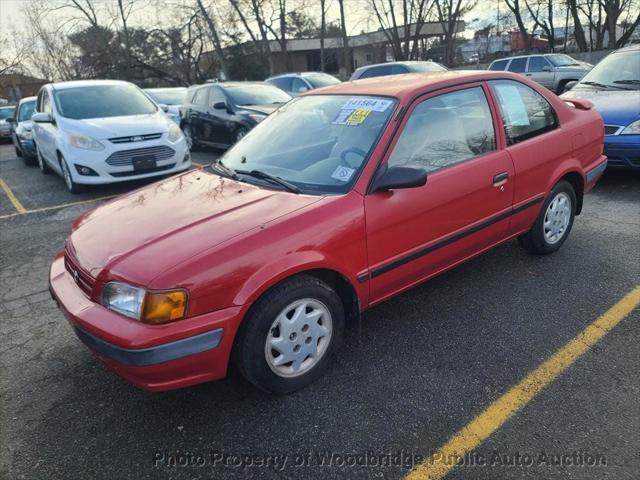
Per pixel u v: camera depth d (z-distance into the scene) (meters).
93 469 2.28
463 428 2.38
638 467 2.10
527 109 3.75
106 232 2.73
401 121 2.95
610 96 6.33
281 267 2.42
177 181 3.39
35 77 41.41
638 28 29.20
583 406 2.46
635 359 2.79
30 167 11.20
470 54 40.38
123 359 2.21
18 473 2.28
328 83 13.96
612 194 5.80
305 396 2.68
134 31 33.56
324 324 2.72
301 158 3.15
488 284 3.78
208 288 2.26
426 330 3.23
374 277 2.86
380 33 38.72
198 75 35.53
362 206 2.72
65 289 2.68
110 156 6.95
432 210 3.04
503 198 3.49
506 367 2.81
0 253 5.23
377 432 2.40
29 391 2.87
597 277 3.76
